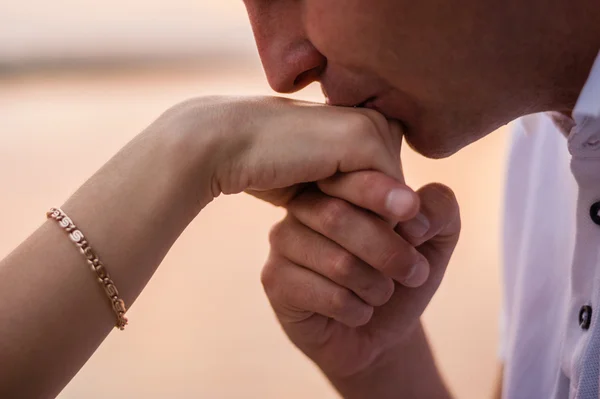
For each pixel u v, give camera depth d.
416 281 0.68
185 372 1.61
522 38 0.61
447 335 1.73
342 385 0.80
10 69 3.82
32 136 2.93
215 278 1.99
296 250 0.70
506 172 0.81
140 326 1.78
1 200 2.32
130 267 0.65
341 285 0.70
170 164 0.66
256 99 0.68
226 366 1.64
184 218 0.67
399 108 0.65
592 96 0.61
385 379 0.80
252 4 0.65
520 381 0.76
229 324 1.79
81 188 0.66
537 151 0.78
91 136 2.94
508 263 0.81
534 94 0.64
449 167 2.50
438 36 0.61
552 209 0.77
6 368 0.63
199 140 0.67
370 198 0.65
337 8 0.62
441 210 0.70
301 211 0.69
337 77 0.65
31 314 0.64
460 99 0.64
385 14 0.61
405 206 0.65
